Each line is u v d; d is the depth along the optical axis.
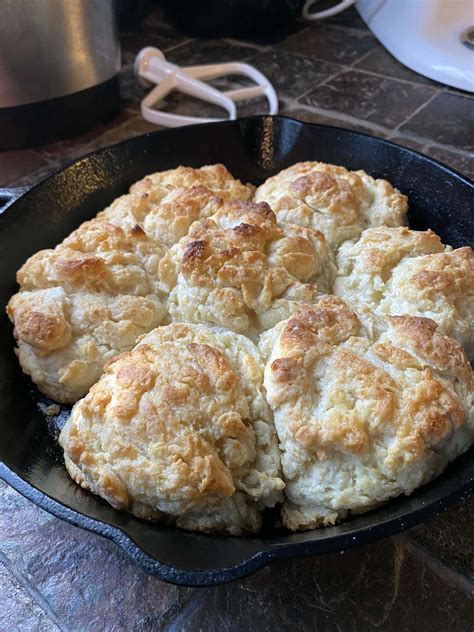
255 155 0.35
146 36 0.56
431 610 0.20
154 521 0.20
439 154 0.41
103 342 0.25
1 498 0.24
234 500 0.20
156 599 0.21
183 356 0.22
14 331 0.26
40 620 0.20
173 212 0.28
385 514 0.20
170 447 0.19
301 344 0.22
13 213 0.29
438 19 0.48
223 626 0.20
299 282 0.26
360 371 0.21
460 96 0.47
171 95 0.48
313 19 0.57
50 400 0.26
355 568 0.21
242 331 0.25
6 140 0.42
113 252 0.27
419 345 0.22
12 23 0.36
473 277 0.26
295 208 0.29
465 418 0.21
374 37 0.55
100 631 0.20
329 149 0.34
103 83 0.43
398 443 0.20
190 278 0.25
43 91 0.40
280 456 0.21
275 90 0.49
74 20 0.38
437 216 0.31
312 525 0.20
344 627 0.20
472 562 0.21
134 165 0.34
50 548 0.22
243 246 0.26
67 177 0.31
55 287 0.26
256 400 0.21
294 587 0.21
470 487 0.19
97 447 0.20
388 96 0.48
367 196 0.31
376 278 0.26
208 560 0.18
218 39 0.56
